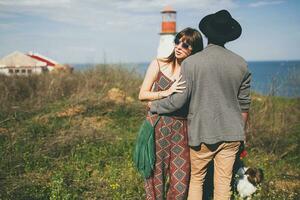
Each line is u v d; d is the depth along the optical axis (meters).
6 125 8.48
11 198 4.78
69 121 8.60
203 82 3.67
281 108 8.72
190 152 3.99
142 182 5.35
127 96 11.48
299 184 5.54
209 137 3.71
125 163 6.14
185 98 3.74
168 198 4.21
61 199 4.77
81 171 5.85
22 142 7.12
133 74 13.92
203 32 3.80
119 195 4.87
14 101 10.66
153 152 4.06
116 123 8.93
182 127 4.02
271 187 5.26
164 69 4.04
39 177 5.64
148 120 4.09
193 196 4.07
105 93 11.30
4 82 11.60
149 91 4.07
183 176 4.08
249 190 4.80
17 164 6.03
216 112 3.69
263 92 8.60
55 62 24.67
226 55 3.69
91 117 9.34
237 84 3.71
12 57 21.97
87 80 12.16
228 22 3.71
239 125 3.72
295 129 8.12
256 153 6.97
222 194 3.88
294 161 6.68
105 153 6.65
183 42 3.89
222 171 3.86
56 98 11.07
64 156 6.46
